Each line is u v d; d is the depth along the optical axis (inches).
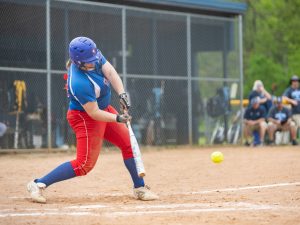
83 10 1293.1
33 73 1227.2
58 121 1245.7
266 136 1524.4
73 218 441.1
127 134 565.6
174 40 1432.1
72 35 1277.1
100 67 538.3
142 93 1364.4
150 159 1075.9
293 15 2716.5
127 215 452.8
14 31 1213.7
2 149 1181.7
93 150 550.3
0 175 816.9
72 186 695.7
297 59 2687.0
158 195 598.9
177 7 1492.4
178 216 444.1
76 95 523.5
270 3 2755.9
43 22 1242.6
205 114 1455.5
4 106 1189.1
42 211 484.7
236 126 1496.1
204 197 572.7
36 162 1019.9
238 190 624.4
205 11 1552.7
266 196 566.9
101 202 549.3
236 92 1505.9
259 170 832.9
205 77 1466.5
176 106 1414.9
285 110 1453.0
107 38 1326.3
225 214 452.8
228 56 1517.0
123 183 727.1
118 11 1342.3
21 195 615.5
